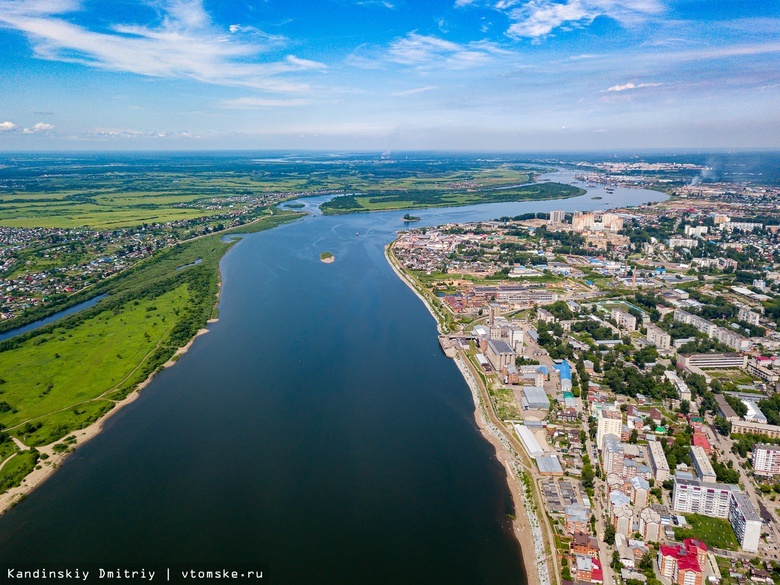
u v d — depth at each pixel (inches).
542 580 7637.8
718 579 7504.9
